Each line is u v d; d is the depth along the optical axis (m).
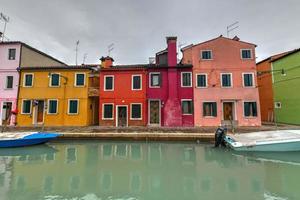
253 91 22.05
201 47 22.83
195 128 19.47
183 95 22.34
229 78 22.38
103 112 22.75
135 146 15.52
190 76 22.56
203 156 13.01
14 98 23.23
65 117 22.75
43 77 23.36
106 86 23.03
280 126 20.73
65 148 15.19
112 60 25.36
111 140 16.72
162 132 17.28
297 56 21.89
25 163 11.65
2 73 23.61
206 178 9.40
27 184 8.65
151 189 8.26
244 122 21.67
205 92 22.27
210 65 22.56
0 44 23.77
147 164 11.49
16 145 15.09
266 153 13.53
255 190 8.07
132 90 22.73
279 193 7.80
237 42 22.77
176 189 8.25
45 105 22.98
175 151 14.16
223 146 14.91
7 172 10.12
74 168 10.79
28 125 22.44
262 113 27.95
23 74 23.50
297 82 21.88
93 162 11.86
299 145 13.27
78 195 7.70
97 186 8.52
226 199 7.38
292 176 9.54
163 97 22.50
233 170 10.45
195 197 7.55
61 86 23.14
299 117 21.69
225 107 22.44
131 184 8.74
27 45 24.34
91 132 17.45
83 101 22.89
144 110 22.36
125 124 22.48
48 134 16.00
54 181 9.00
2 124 23.02
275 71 25.20
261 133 15.13
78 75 23.23
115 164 11.48
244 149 13.69
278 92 24.94
